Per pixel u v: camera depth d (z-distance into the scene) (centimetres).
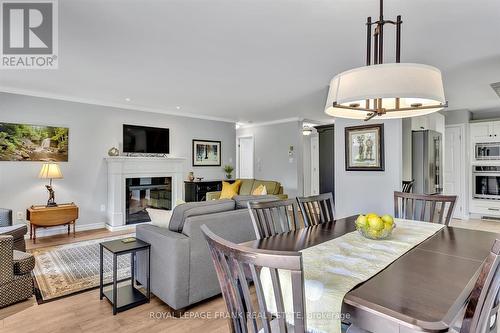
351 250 152
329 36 251
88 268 323
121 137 545
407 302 97
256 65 324
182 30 240
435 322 84
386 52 284
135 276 284
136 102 522
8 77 370
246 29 238
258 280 89
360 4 200
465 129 599
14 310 234
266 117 690
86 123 504
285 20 223
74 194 491
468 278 116
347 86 151
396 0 193
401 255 144
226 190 616
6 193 430
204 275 242
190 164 652
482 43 263
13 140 434
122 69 338
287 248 155
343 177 439
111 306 241
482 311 88
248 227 271
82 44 268
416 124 486
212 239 100
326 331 103
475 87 414
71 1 197
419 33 242
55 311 233
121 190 516
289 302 116
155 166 562
